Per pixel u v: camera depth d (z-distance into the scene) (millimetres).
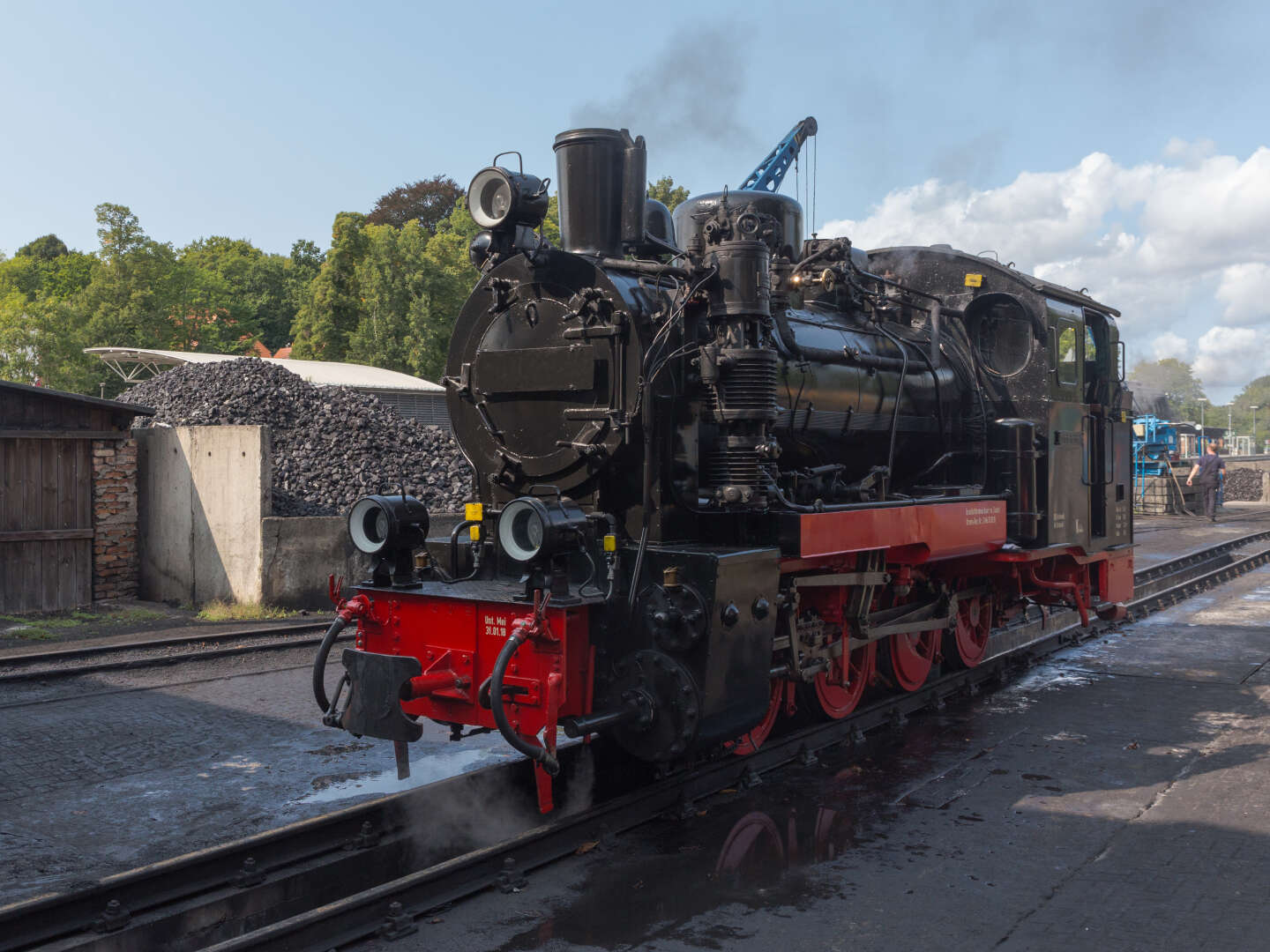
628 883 4293
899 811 5227
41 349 35031
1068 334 8625
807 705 6602
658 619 4750
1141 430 30297
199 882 4148
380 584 5250
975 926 3881
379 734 4648
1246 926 3852
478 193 5793
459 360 5988
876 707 6949
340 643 9906
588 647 4957
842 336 7055
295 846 4484
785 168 20016
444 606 4977
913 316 8961
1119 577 9789
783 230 7387
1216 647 10109
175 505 12406
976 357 8508
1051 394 8305
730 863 4512
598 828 4758
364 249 41594
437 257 43469
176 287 42000
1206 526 24812
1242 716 7270
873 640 6684
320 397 15641
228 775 5859
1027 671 8953
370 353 38438
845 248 7461
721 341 5289
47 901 3691
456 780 5109
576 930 3852
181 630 10562
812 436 6543
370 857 4551
